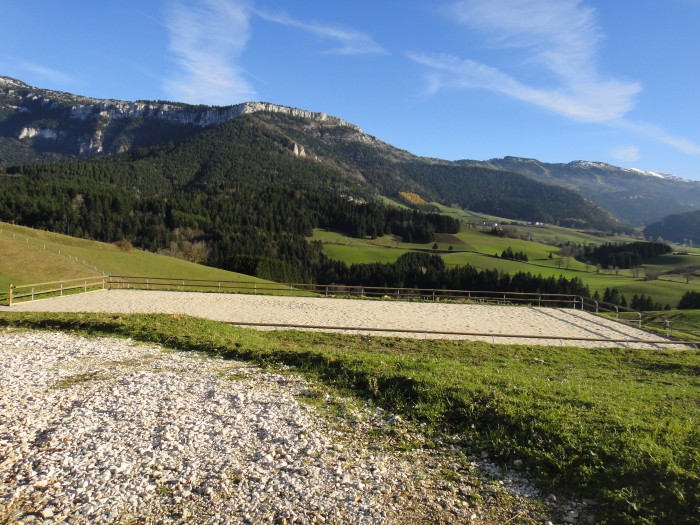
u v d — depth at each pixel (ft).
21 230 282.36
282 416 37.96
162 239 444.96
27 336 66.44
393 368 48.75
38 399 39.88
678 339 105.29
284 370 52.03
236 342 64.28
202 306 127.95
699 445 29.45
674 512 23.81
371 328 97.55
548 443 31.35
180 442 32.65
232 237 465.88
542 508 26.03
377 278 383.24
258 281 252.42
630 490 25.79
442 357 75.77
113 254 260.62
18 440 32.19
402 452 32.60
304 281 370.12
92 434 33.53
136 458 30.17
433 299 166.09
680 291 333.21
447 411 38.09
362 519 24.56
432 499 26.71
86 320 74.33
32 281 171.94
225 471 28.91
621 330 115.65
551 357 80.38
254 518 24.41
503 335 97.76
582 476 27.96
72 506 25.14
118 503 25.32
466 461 31.35
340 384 46.68
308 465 29.91
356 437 34.83
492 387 41.81
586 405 37.50
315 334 89.76
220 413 38.17
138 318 76.28
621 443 30.01
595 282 369.91
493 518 25.16
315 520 24.32
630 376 65.05
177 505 25.41
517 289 341.21
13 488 26.58
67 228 422.41
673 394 48.62
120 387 43.75
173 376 48.19
